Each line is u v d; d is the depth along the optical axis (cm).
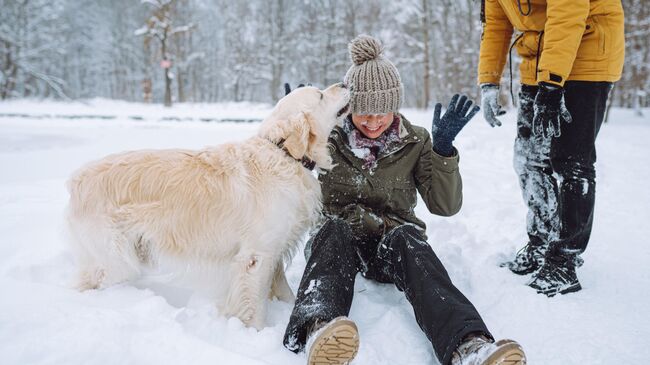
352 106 254
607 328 215
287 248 246
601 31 229
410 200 262
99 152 735
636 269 279
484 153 744
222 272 238
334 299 191
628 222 373
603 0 229
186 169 235
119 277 240
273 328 209
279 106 247
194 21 3578
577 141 241
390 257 225
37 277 258
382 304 238
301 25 3173
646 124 1555
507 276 272
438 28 2905
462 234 353
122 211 234
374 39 255
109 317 190
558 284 248
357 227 252
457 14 2852
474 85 2589
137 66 4212
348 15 2903
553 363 193
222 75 4009
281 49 3155
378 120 253
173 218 230
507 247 319
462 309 180
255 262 224
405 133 256
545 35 228
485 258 302
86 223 237
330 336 167
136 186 236
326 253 206
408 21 2878
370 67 250
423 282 195
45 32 2994
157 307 211
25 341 170
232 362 172
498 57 288
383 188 255
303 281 201
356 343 172
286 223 229
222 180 229
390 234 226
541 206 274
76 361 164
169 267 240
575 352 199
